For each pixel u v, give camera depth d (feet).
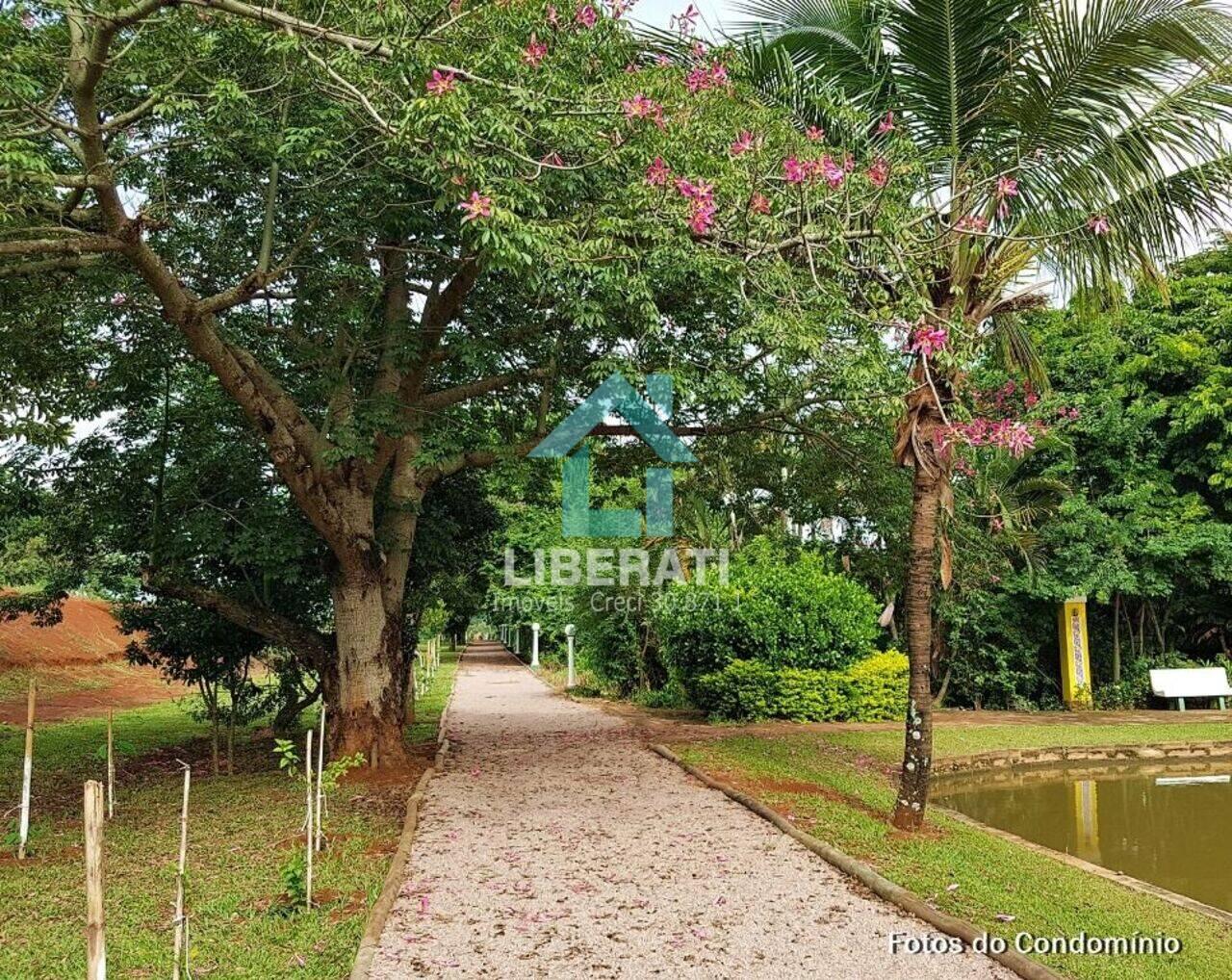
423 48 19.35
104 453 31.81
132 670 80.07
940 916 16.34
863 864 19.66
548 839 22.27
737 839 22.27
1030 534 51.03
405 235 28.96
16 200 20.65
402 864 19.79
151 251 22.06
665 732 43.11
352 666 31.96
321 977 13.84
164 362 30.32
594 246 21.16
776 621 47.57
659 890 18.26
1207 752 42.06
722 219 22.04
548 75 20.58
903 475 33.91
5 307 26.18
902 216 22.43
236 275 30.19
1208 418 53.36
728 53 23.03
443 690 71.82
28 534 35.40
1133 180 22.29
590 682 69.72
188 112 24.47
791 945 15.29
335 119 24.14
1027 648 55.83
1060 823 30.58
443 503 39.70
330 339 32.73
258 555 29.30
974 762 38.01
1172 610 58.18
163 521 31.91
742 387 25.57
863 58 25.05
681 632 50.47
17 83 18.70
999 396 28.02
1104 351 54.75
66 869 19.94
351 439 27.89
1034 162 23.15
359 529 31.50
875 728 44.11
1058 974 13.87
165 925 16.12
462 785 29.60
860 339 22.72
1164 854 26.48
